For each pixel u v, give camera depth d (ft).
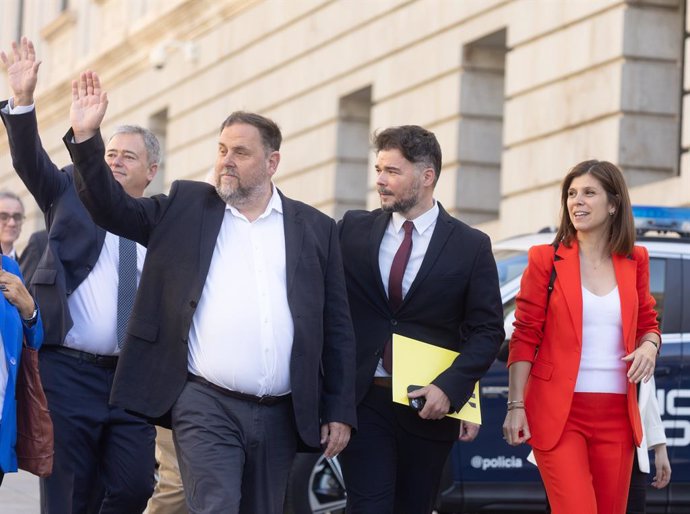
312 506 30.91
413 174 23.22
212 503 20.13
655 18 53.78
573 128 55.83
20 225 37.63
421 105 65.77
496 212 63.46
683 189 49.78
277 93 78.54
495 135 63.41
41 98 114.32
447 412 22.65
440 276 23.25
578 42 55.83
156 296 20.79
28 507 35.17
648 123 53.62
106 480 24.59
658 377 32.35
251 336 20.66
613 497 23.08
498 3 60.70
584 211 23.35
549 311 23.32
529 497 31.73
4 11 134.00
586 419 22.95
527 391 23.45
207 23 86.84
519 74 59.41
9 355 21.97
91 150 19.94
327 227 21.86
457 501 31.60
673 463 32.32
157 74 93.91
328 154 73.10
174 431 20.80
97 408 24.21
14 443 22.07
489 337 23.15
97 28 107.14
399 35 67.72
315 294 21.25
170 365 20.58
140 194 25.70
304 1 76.07
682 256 33.27
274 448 21.04
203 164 86.02
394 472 23.30
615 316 23.16
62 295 24.07
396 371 22.75
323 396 21.57
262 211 21.27
